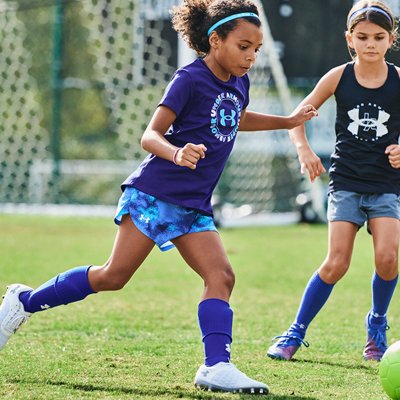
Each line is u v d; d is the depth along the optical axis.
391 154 9.90
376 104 10.40
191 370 9.59
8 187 35.00
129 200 8.91
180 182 8.87
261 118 9.95
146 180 8.88
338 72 10.64
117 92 32.12
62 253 20.39
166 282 16.84
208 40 9.05
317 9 32.88
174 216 8.83
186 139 8.96
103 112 38.16
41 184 34.03
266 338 11.77
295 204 33.00
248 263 19.70
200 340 11.45
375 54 10.19
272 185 33.53
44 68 38.53
